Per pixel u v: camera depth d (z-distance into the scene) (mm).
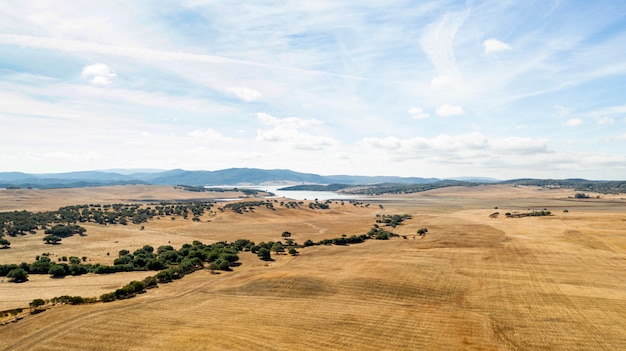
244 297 58062
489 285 63469
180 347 39438
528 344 41125
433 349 39906
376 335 43312
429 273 70625
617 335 43250
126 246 110000
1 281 68500
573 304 53719
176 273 73875
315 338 42312
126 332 43562
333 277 67688
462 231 133625
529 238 111938
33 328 45000
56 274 73375
